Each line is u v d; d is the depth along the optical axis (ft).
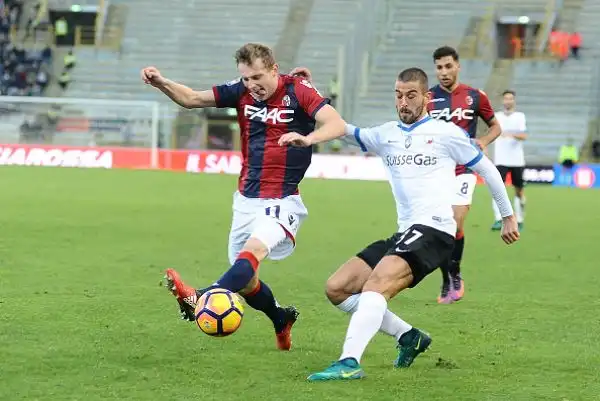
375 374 83.66
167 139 422.41
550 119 449.06
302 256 168.14
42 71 482.28
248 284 88.74
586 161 429.79
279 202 90.84
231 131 423.64
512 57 481.46
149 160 410.52
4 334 97.04
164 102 479.82
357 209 257.14
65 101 415.64
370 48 480.64
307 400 74.59
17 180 322.34
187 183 328.08
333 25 496.64
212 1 510.58
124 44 497.05
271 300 90.89
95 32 506.89
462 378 83.05
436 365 88.02
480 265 161.89
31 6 509.35
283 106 89.92
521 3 487.20
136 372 82.84
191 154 408.87
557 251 181.68
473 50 477.36
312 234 201.16
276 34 498.28
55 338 95.71
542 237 205.67
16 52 479.82
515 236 88.07
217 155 406.21
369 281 82.69
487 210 267.59
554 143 442.91
